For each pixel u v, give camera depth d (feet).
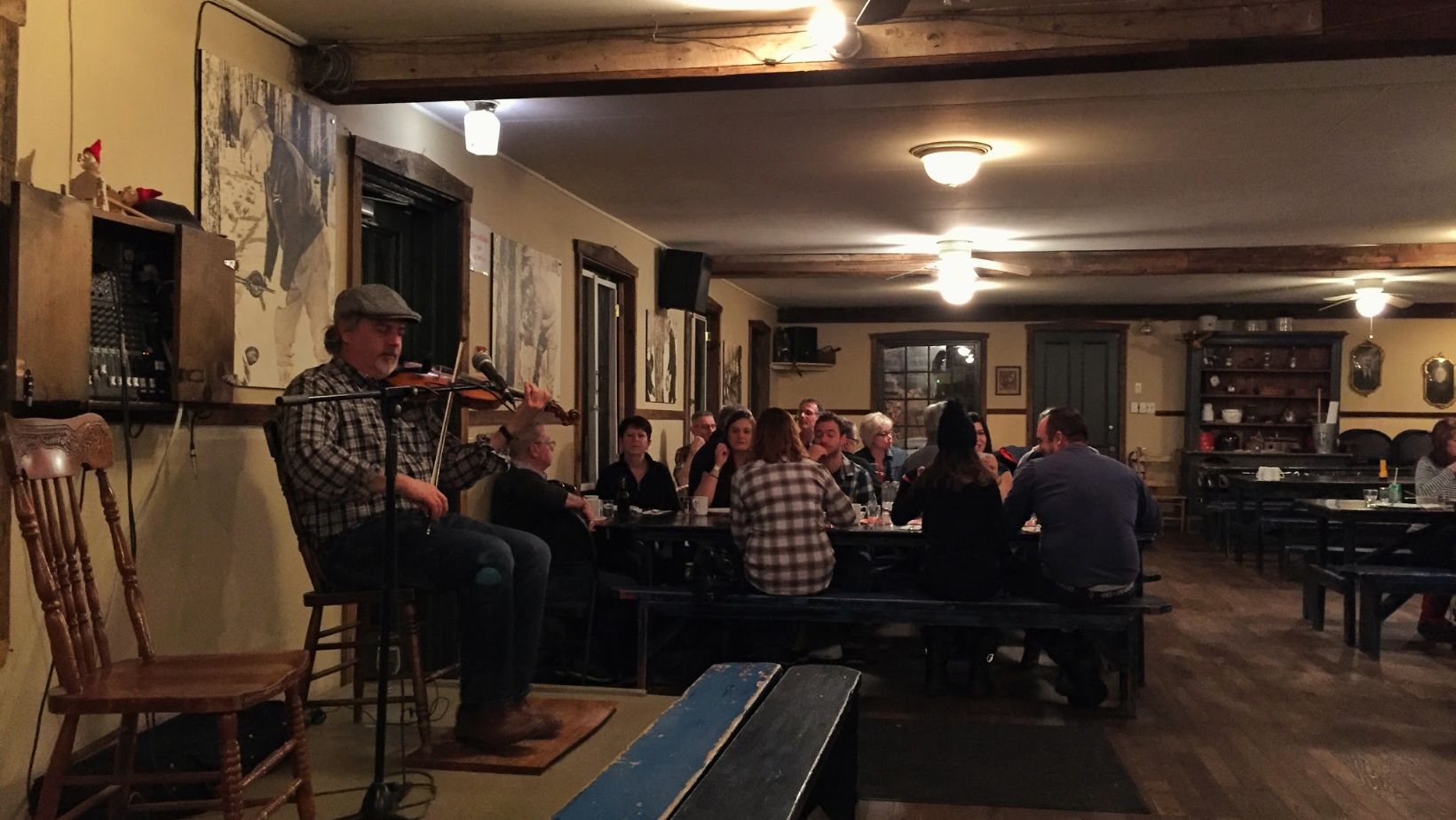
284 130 12.31
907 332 43.11
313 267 12.92
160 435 10.43
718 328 34.55
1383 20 10.98
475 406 11.51
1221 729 13.70
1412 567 19.95
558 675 15.48
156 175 10.36
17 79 8.43
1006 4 11.56
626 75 12.47
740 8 11.85
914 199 22.12
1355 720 14.16
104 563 9.64
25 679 8.80
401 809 9.45
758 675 9.68
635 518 16.97
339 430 10.08
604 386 24.73
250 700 7.30
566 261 21.48
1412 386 40.14
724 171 19.66
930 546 14.93
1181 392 41.52
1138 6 11.35
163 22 10.47
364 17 12.13
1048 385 42.19
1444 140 17.24
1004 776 11.73
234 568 11.53
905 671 17.07
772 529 14.90
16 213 7.86
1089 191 21.22
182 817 9.29
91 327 8.85
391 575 8.94
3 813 8.55
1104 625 14.20
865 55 11.92
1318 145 17.53
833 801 10.15
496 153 16.70
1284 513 32.19
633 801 6.35
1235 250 28.17
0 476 8.39
